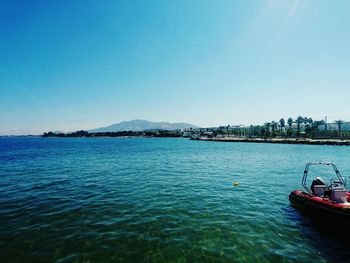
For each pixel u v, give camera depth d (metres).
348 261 8.61
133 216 12.82
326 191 13.09
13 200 15.93
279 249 9.38
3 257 8.61
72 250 9.12
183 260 8.48
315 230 11.20
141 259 8.54
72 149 74.12
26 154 54.16
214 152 61.66
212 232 10.79
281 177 25.00
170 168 31.95
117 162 39.03
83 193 17.89
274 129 171.75
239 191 18.67
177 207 14.43
